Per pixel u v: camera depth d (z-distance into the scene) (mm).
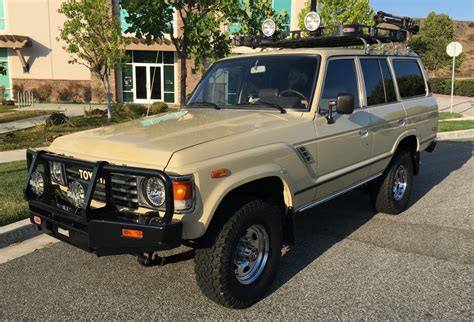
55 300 3861
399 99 5906
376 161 5320
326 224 5785
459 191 7457
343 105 4141
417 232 5488
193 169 3143
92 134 3910
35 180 3812
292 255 4797
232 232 3412
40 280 4230
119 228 3119
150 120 4277
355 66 5035
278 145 3818
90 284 4148
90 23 16484
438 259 4676
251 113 4340
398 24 6172
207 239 3395
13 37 27266
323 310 3680
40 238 5312
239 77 4867
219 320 3537
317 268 4469
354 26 5191
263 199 3844
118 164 3352
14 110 21828
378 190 5961
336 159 4539
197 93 5145
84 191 3484
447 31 44094
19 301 3844
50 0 27859
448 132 14195
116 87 27938
